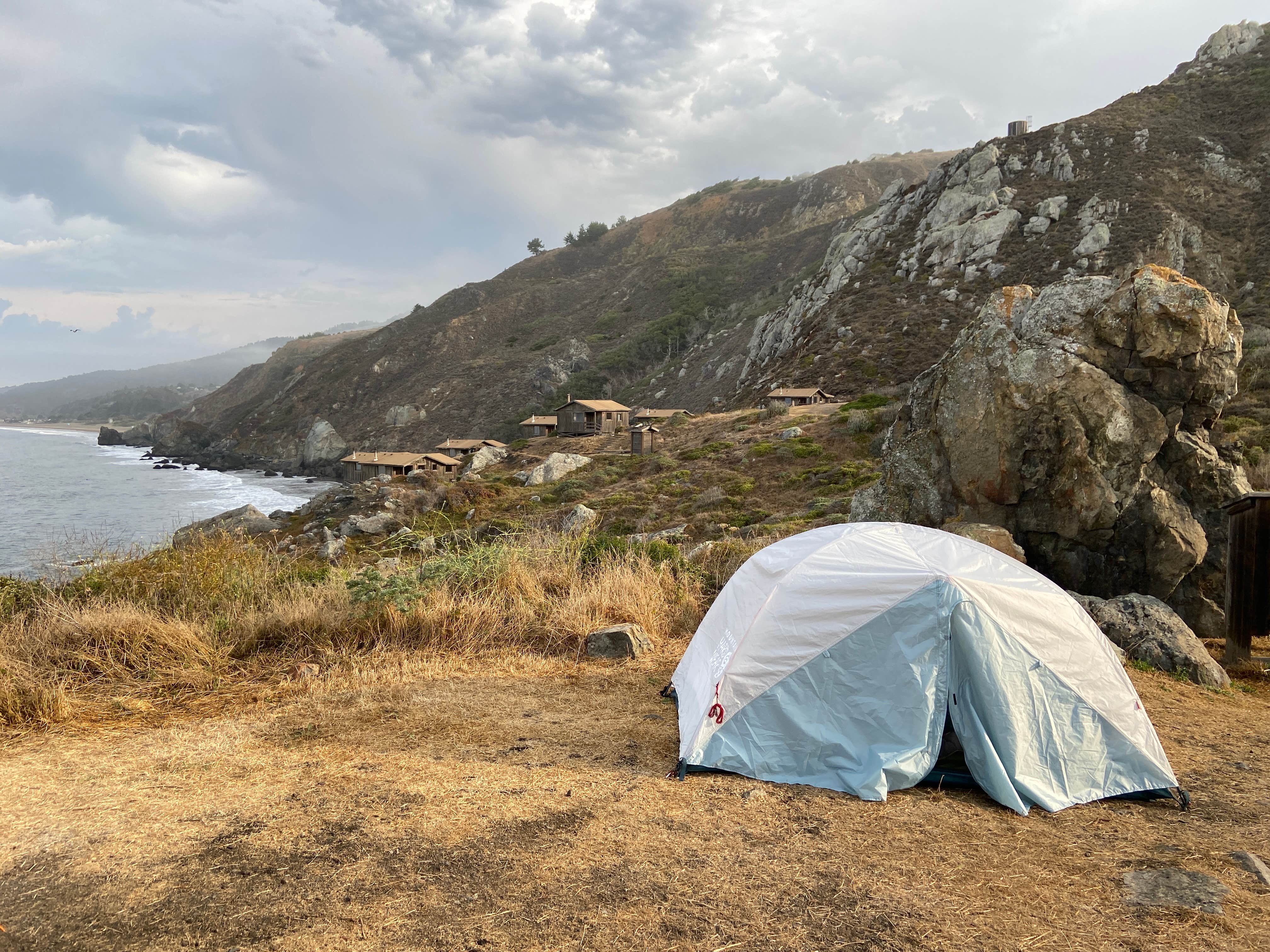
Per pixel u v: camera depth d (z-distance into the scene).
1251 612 6.99
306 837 3.37
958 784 4.26
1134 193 56.91
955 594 4.36
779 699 4.49
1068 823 3.79
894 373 49.53
